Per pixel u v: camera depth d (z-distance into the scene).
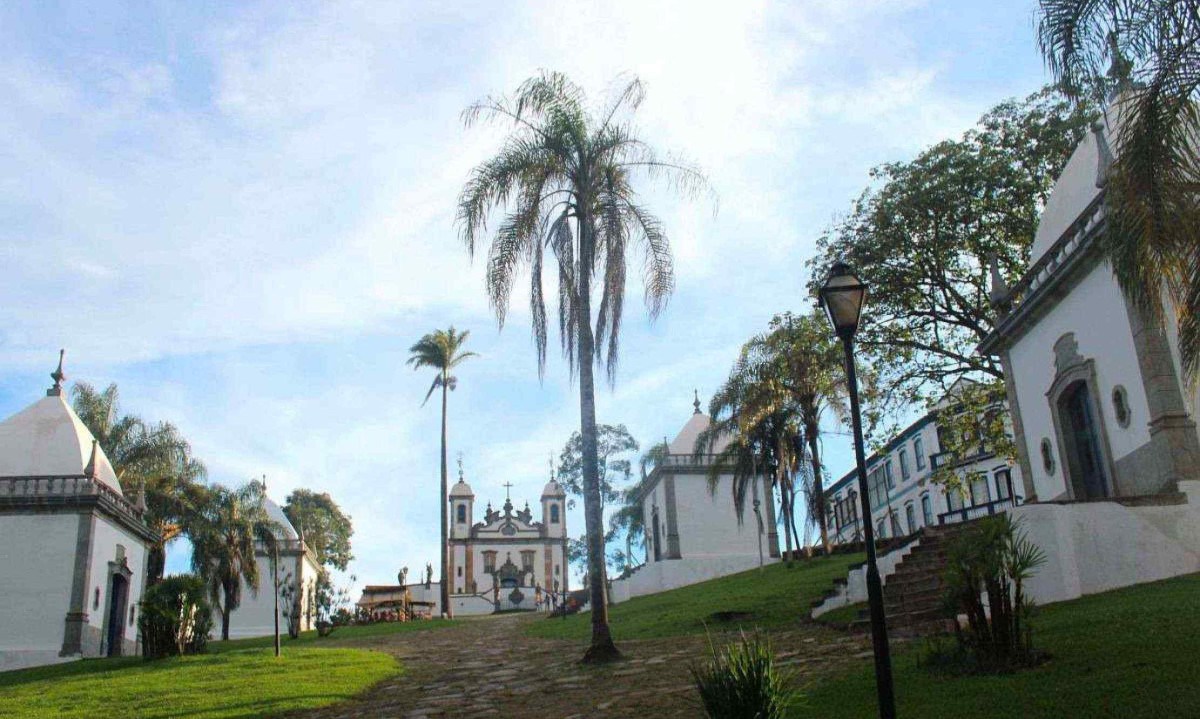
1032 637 10.68
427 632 30.14
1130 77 10.31
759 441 34.03
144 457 40.28
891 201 29.11
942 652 10.42
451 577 70.00
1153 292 10.23
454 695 13.79
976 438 29.67
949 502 48.97
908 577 16.53
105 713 13.45
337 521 73.00
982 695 8.59
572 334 18.38
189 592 22.55
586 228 17.97
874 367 29.92
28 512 30.73
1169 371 17.03
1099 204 18.66
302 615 49.62
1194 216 10.04
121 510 33.50
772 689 8.21
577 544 72.62
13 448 32.47
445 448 47.59
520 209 17.98
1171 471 16.39
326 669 17.44
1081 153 21.58
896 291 29.12
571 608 37.34
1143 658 8.78
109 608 32.94
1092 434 20.02
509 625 32.09
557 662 16.89
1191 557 15.22
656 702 11.16
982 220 28.47
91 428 40.19
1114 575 14.81
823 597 19.14
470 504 72.31
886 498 57.38
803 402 33.12
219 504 38.94
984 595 12.75
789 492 35.09
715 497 46.59
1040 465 22.20
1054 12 10.43
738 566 45.25
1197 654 8.60
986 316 28.72
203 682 16.14
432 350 48.59
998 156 28.41
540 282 18.30
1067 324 20.47
